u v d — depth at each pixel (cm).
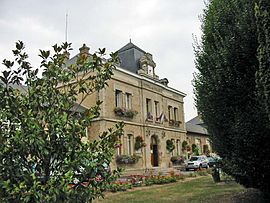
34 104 350
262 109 659
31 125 318
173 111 3184
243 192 1069
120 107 2322
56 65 374
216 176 1545
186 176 2033
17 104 340
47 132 335
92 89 387
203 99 811
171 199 1052
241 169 725
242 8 761
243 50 724
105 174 350
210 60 781
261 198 881
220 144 791
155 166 2705
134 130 2458
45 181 322
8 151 313
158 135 2788
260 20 621
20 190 291
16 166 317
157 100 2862
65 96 364
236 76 733
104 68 390
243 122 695
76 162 323
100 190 343
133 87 2542
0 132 324
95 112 371
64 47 385
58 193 294
